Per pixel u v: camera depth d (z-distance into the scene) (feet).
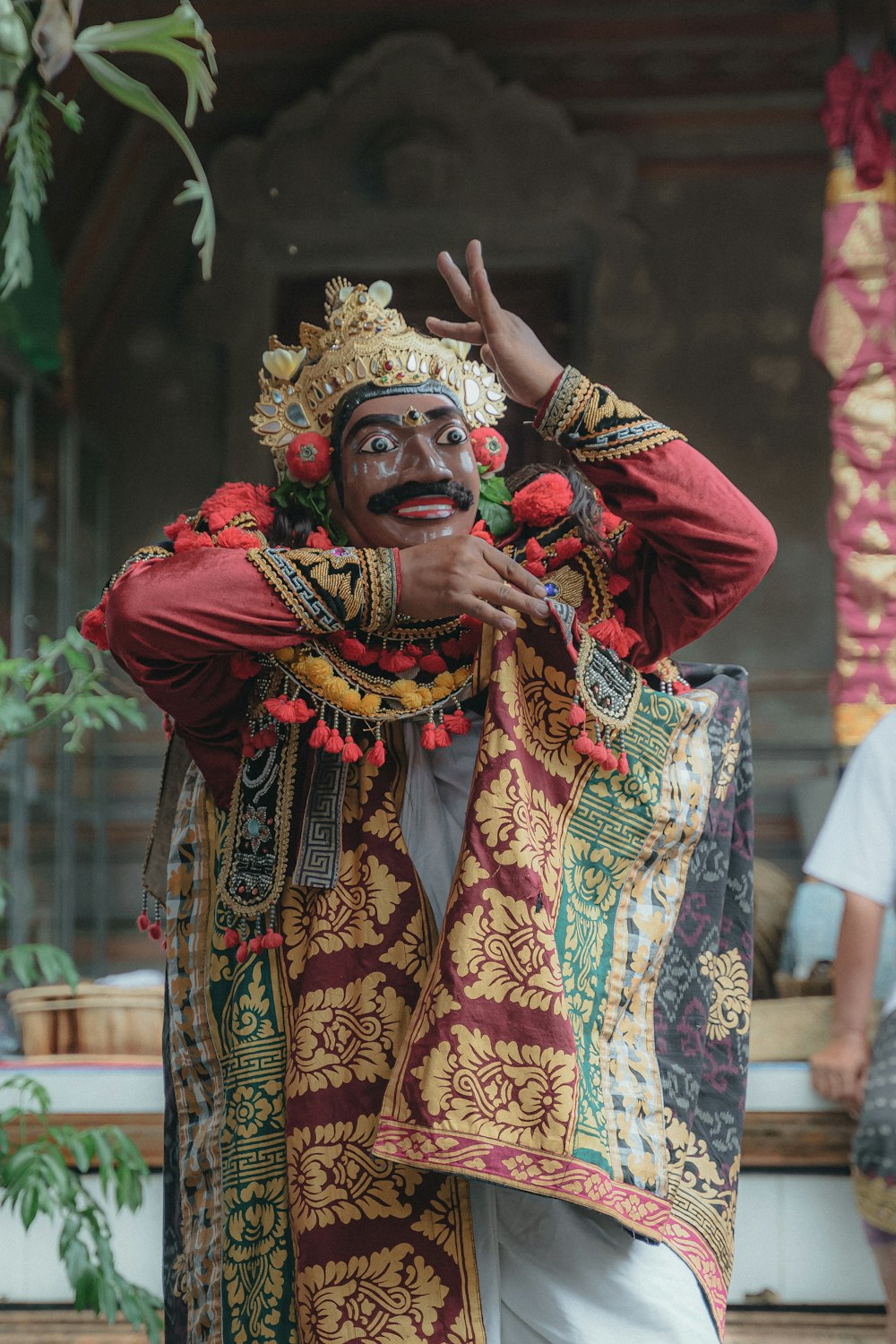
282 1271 7.52
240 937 7.96
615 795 8.01
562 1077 7.16
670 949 8.30
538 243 37.81
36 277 32.50
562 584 8.14
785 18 36.81
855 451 27.48
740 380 37.63
